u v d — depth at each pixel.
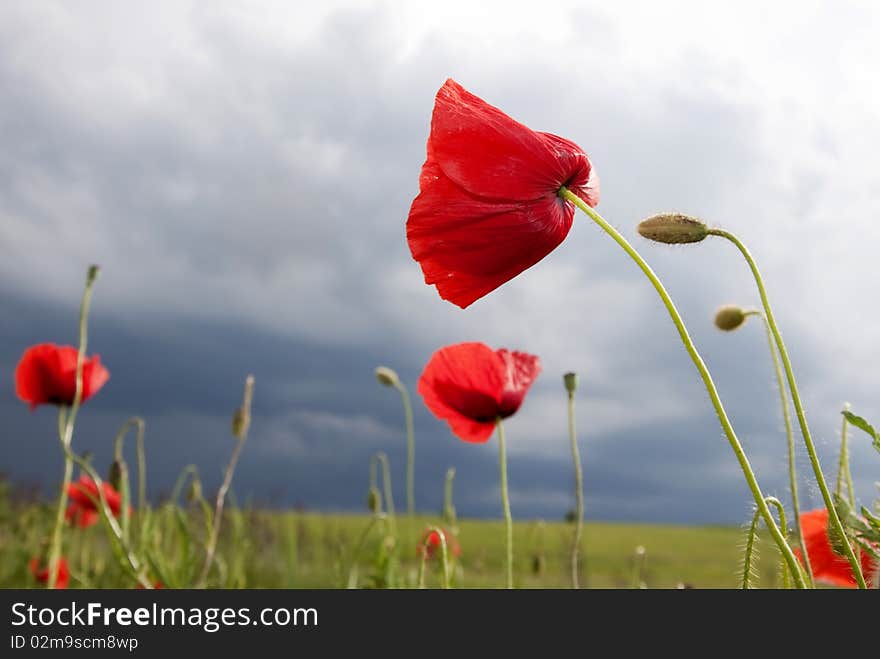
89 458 0.73
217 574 0.73
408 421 0.75
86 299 0.64
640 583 0.82
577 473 0.52
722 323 0.33
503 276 0.31
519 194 0.29
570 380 0.52
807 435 0.25
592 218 0.26
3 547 0.83
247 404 0.69
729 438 0.23
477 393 0.55
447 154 0.29
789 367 0.26
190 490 0.67
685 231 0.27
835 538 0.24
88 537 0.87
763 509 0.22
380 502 0.74
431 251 0.30
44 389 0.72
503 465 0.51
